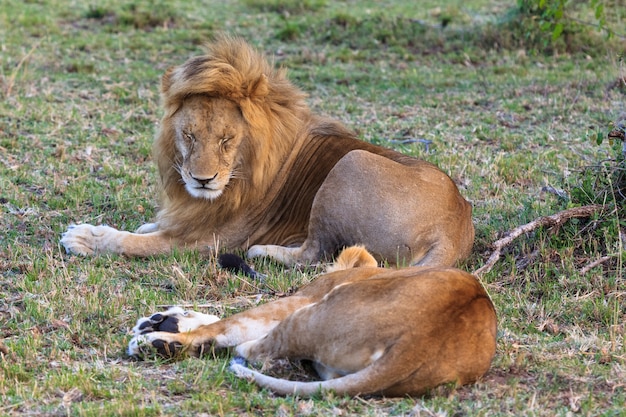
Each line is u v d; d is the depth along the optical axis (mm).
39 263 10430
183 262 10844
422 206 10492
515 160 14930
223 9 27578
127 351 8156
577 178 13133
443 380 7031
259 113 11086
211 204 11242
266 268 10828
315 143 11672
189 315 8383
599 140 11836
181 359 7965
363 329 7059
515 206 12797
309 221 11000
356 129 16781
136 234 11258
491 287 10195
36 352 8125
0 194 13023
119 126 16844
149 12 25609
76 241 11070
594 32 22953
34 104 17641
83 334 8555
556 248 10977
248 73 11016
